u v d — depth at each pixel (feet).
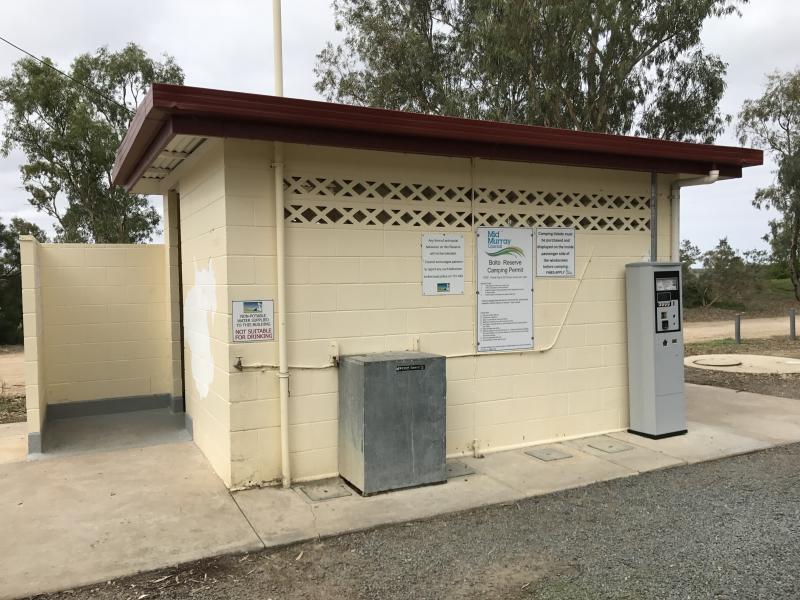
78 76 76.28
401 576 12.19
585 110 63.46
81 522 14.67
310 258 17.42
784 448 20.76
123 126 79.10
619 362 22.47
